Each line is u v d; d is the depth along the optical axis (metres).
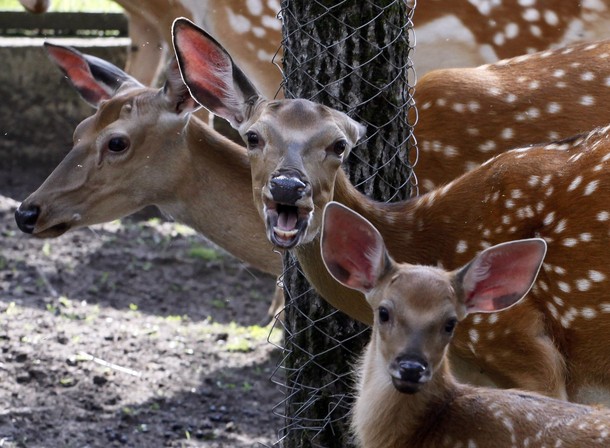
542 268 9.09
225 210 10.86
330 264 7.84
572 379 9.21
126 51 20.39
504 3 13.45
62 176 10.72
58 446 11.59
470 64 13.68
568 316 9.07
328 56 9.62
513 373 9.18
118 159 10.68
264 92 14.53
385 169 9.74
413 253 9.31
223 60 9.06
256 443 12.04
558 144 9.41
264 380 13.58
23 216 10.66
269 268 10.95
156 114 10.71
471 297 7.62
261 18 14.34
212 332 14.80
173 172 10.78
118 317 15.03
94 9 22.36
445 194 9.41
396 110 9.76
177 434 12.14
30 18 21.33
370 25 9.58
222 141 10.91
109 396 12.79
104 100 11.00
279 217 8.12
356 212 8.31
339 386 9.83
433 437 7.86
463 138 10.91
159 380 13.32
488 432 7.65
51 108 20.47
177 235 18.22
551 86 10.87
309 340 9.84
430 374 7.27
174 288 16.30
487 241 9.20
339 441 9.84
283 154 8.26
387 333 7.40
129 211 10.86
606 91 10.77
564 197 9.05
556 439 7.37
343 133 8.44
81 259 16.92
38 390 12.74
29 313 14.77
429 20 13.55
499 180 9.28
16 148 20.50
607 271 8.88
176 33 9.10
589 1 13.31
